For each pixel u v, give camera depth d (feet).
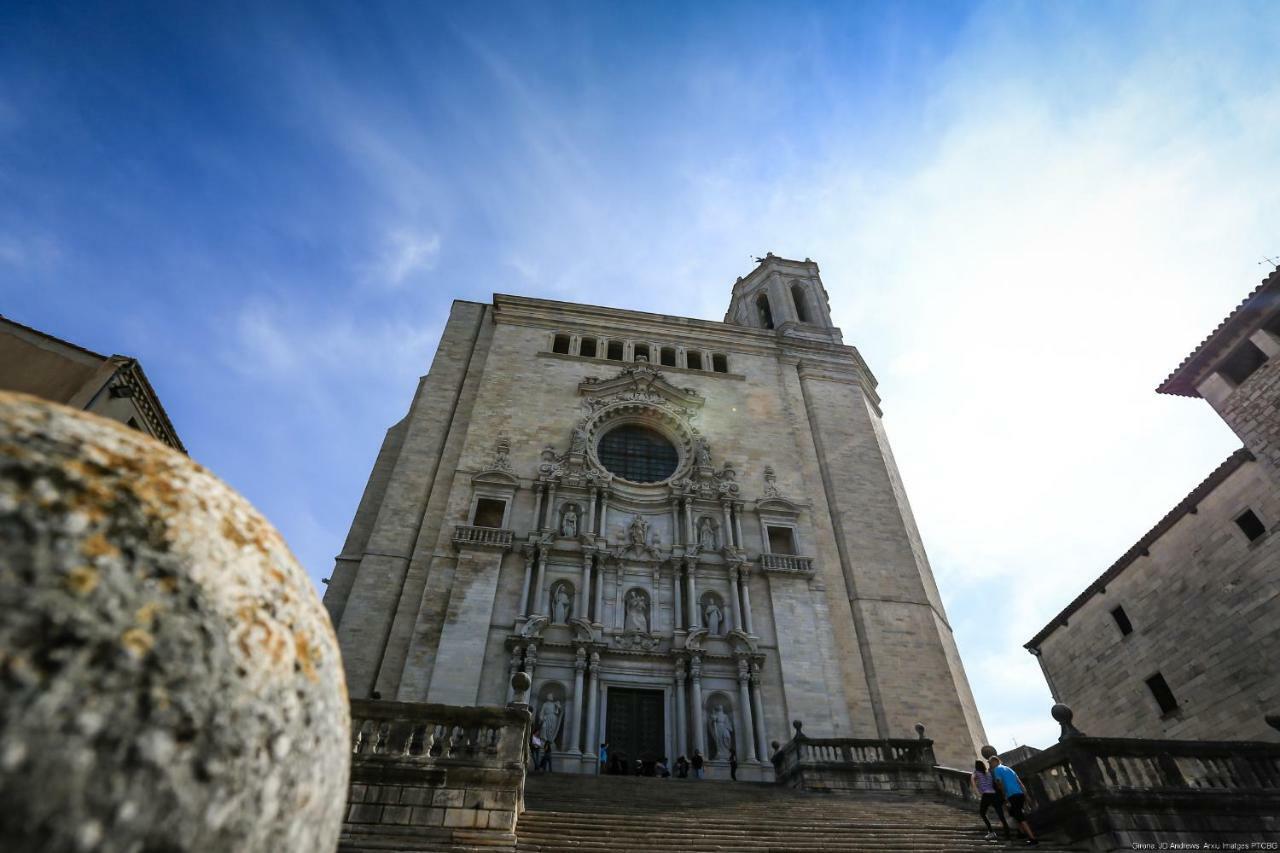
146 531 7.11
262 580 8.16
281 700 7.57
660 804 50.55
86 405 58.08
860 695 88.79
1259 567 77.25
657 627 89.86
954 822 48.52
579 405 117.39
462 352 125.29
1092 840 38.29
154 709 6.11
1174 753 42.96
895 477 127.34
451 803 37.88
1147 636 91.81
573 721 79.61
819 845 40.04
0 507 6.20
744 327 141.08
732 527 103.24
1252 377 77.05
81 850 5.16
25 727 5.20
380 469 108.06
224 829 6.40
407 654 82.28
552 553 94.38
